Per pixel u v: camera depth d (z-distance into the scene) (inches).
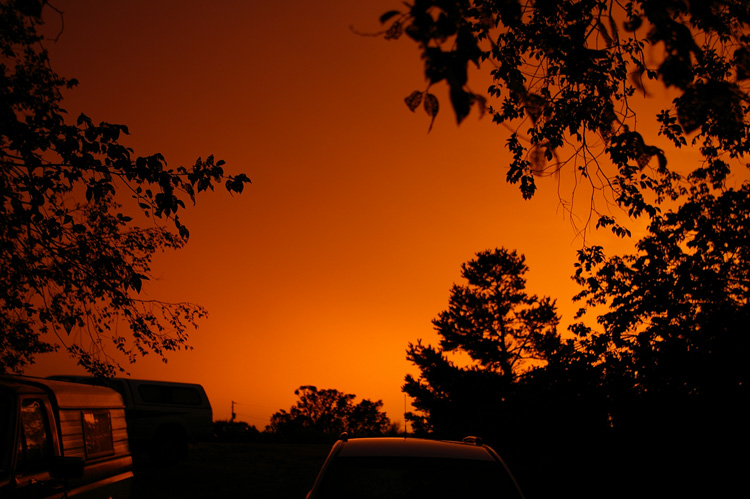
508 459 671.1
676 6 127.7
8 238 374.0
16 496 195.6
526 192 362.9
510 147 363.3
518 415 623.8
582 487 579.8
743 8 177.2
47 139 322.3
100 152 321.7
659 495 524.4
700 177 570.3
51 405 239.3
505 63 329.7
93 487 262.1
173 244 454.9
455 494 190.5
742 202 563.8
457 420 1424.7
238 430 1523.1
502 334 1673.2
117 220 438.3
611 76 302.5
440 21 109.6
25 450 211.6
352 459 203.3
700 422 506.6
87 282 398.0
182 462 816.9
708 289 556.7
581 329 587.2
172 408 751.1
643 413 528.7
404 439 230.5
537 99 127.0
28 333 431.8
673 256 584.1
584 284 597.0
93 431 276.1
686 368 514.6
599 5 257.4
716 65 251.4
